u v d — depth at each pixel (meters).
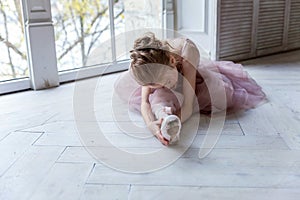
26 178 1.26
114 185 1.21
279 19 3.58
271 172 1.27
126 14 2.98
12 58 2.41
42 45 2.44
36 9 2.37
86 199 1.13
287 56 3.54
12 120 1.85
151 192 1.16
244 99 1.95
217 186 1.19
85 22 2.79
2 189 1.19
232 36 3.19
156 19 3.14
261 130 1.66
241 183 1.20
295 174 1.26
